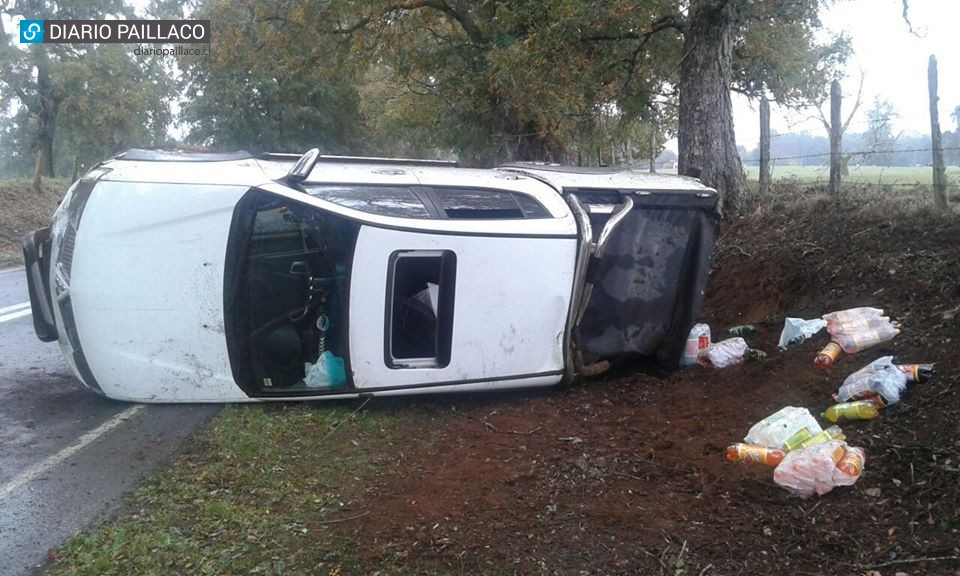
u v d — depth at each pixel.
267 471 4.73
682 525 4.15
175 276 5.46
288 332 5.80
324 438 5.28
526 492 4.52
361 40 16.22
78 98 28.97
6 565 3.70
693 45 10.25
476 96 16.72
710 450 5.07
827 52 16.81
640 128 18.89
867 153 9.67
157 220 5.43
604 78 13.58
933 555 3.71
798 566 3.77
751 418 5.52
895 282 6.91
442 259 5.70
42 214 22.84
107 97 29.42
